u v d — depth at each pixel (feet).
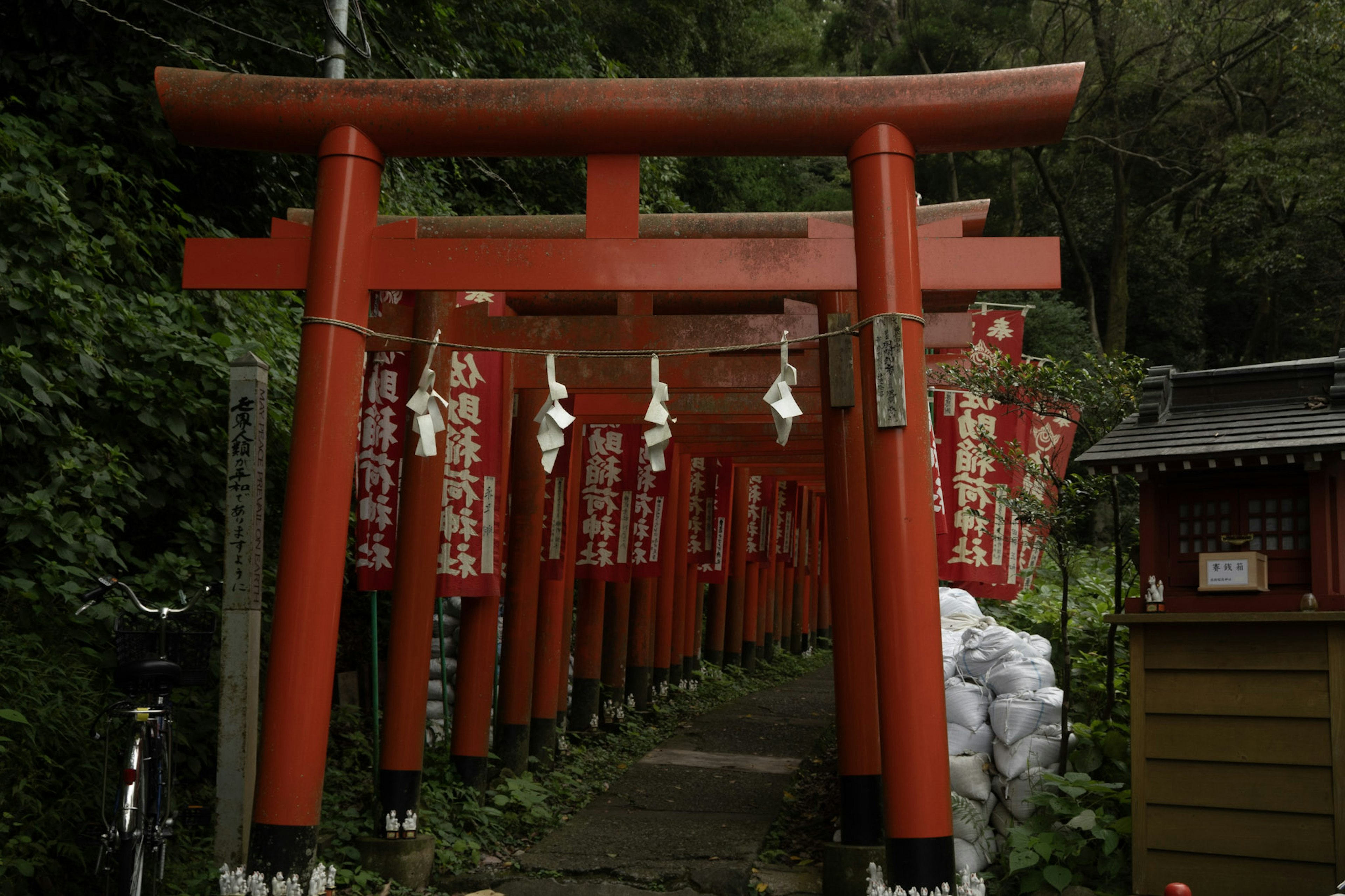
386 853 17.02
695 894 16.97
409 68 32.01
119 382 19.56
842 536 18.51
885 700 14.11
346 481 14.88
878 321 14.51
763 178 71.51
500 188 45.24
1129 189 81.87
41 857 13.91
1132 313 86.94
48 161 21.43
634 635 34.01
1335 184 59.67
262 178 28.60
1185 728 14.05
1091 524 47.65
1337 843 12.85
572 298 21.75
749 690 41.50
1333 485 13.47
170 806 14.38
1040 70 14.67
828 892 16.84
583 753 27.40
